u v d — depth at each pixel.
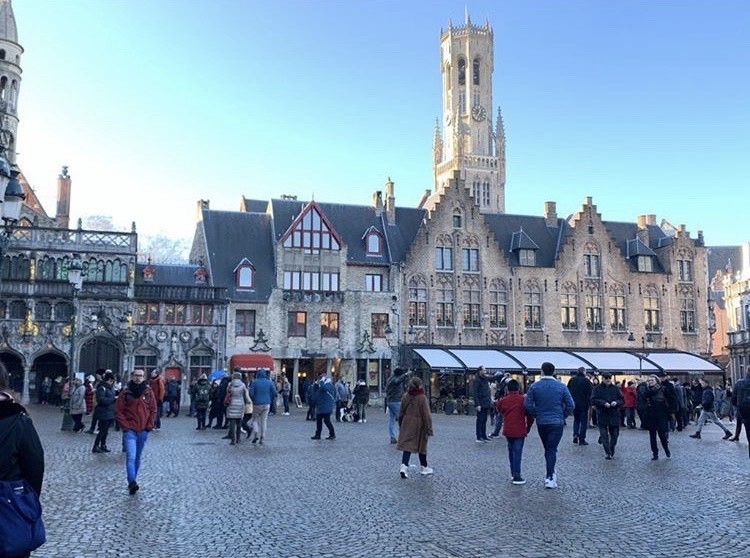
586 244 59.62
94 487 13.57
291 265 52.59
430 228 56.12
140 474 15.24
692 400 35.69
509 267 57.44
